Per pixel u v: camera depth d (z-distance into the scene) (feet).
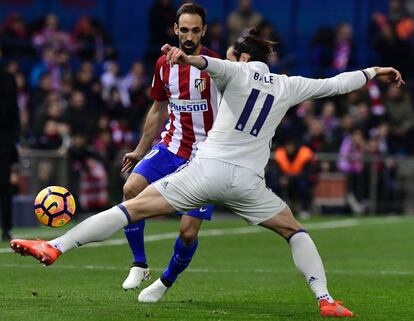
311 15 159.74
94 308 49.55
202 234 96.89
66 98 127.03
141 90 131.23
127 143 122.62
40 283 60.03
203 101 54.39
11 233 95.09
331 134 128.16
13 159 85.05
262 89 47.16
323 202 125.59
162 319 46.34
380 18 151.02
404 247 89.04
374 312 50.37
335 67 147.33
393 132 135.03
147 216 46.98
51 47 136.98
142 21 155.43
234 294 57.00
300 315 48.47
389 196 127.13
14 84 83.82
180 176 46.91
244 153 46.91
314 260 48.11
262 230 101.55
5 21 144.87
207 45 131.85
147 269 56.39
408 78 149.69
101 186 114.42
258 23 137.28
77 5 152.35
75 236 46.11
